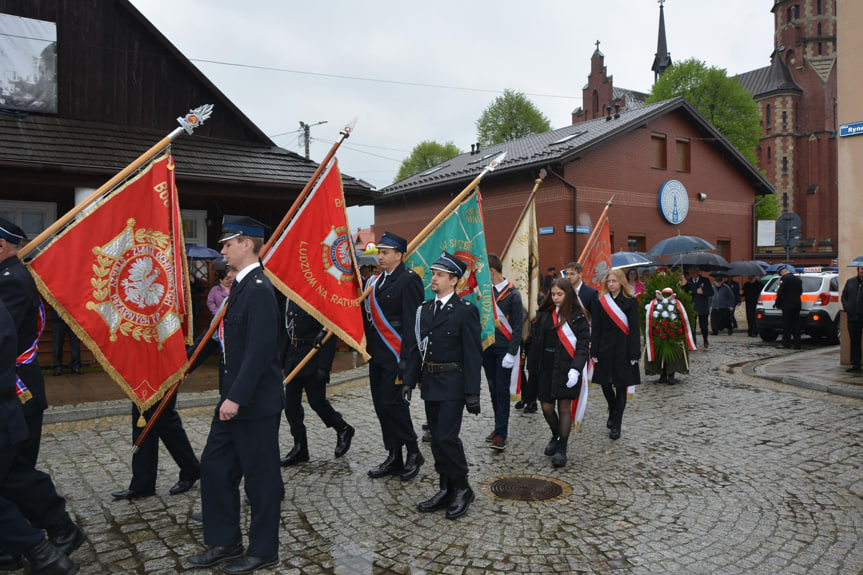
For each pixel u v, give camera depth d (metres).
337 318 5.32
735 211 27.08
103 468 5.66
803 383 9.73
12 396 3.46
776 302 14.87
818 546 4.08
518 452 6.23
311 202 5.32
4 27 11.48
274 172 12.57
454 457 4.53
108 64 12.52
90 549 4.03
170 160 4.82
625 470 5.64
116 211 4.52
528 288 7.74
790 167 63.66
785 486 5.21
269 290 3.89
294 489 5.15
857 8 11.09
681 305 10.23
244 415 3.75
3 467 3.41
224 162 12.34
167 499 4.91
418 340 4.77
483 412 8.05
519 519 4.52
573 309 5.88
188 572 3.73
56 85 11.93
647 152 24.05
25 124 11.30
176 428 4.94
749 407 8.27
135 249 4.57
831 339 15.59
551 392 5.75
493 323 6.03
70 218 4.33
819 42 63.12
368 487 5.20
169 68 13.12
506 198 23.69
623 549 4.03
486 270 6.12
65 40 12.12
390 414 5.35
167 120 13.09
